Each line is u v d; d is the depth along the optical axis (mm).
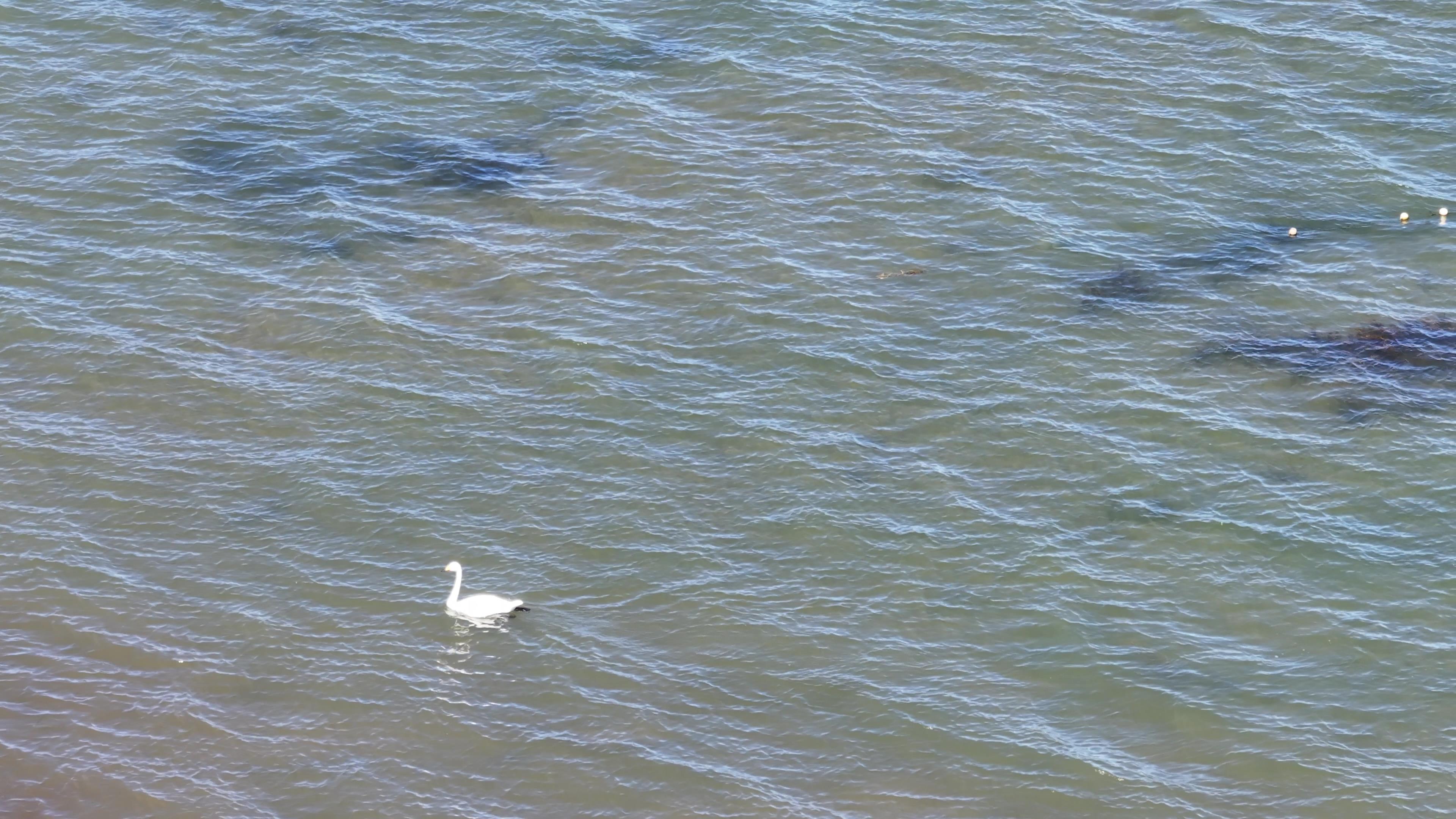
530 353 60906
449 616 50500
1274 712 47250
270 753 46125
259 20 79562
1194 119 72750
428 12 80188
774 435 57250
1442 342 61125
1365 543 52875
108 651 49188
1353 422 57625
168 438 57219
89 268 64688
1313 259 65375
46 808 44188
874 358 60656
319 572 52156
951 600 51188
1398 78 74875
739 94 74688
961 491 55062
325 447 56938
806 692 48156
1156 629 50031
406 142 72062
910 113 73375
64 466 55875
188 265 65000
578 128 72750
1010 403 58625
